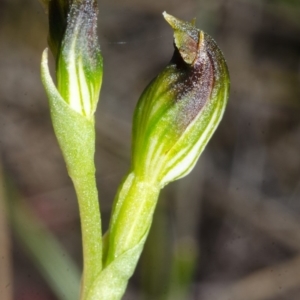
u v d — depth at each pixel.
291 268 0.15
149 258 0.11
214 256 0.15
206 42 0.07
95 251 0.07
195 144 0.07
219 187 0.16
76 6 0.07
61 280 0.11
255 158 0.17
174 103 0.07
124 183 0.07
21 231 0.11
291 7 0.16
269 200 0.17
